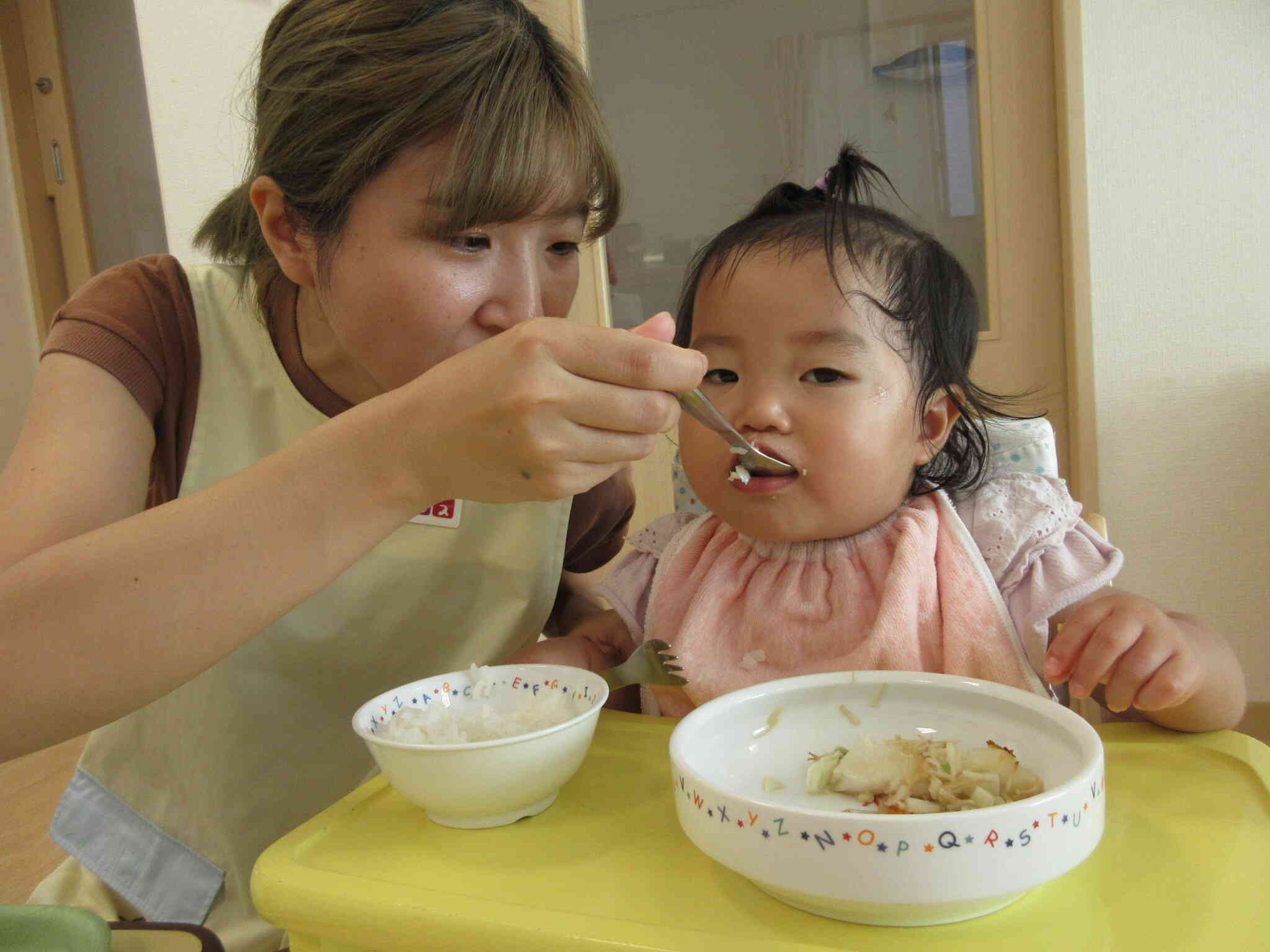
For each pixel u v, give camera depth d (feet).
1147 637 1.87
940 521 2.40
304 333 2.63
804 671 2.37
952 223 6.46
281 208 2.20
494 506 2.81
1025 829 1.22
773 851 1.27
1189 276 6.06
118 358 2.45
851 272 2.30
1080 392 6.25
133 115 8.71
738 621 2.51
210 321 2.73
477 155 1.86
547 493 1.61
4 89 9.26
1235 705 1.96
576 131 2.05
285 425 2.75
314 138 1.99
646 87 6.70
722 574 2.56
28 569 1.62
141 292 2.65
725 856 1.32
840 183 2.74
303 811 2.94
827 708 1.84
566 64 2.13
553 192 1.98
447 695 2.09
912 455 2.45
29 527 1.94
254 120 2.37
